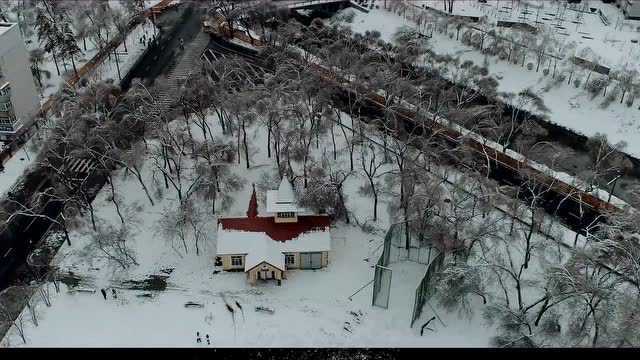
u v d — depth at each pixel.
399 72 146.75
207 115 135.38
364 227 109.94
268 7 170.88
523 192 120.19
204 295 99.62
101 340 92.69
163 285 101.50
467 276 91.44
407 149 115.31
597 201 115.25
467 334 92.50
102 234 104.19
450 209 109.12
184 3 193.75
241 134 129.38
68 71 156.88
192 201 111.81
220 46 170.12
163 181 119.50
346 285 100.62
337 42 150.62
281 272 100.00
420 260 103.69
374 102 141.75
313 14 188.38
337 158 123.75
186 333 93.75
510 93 145.25
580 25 178.00
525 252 103.12
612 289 83.31
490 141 132.25
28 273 104.50
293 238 101.69
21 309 96.38
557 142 133.88
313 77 128.75
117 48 169.88
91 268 104.75
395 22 178.12
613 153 123.12
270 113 114.75
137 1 179.25
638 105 141.00
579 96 145.62
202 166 112.19
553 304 88.06
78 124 117.31
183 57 165.38
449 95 131.75
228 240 101.62
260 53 157.88
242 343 92.12
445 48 164.75
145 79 149.00
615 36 170.75
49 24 150.88
